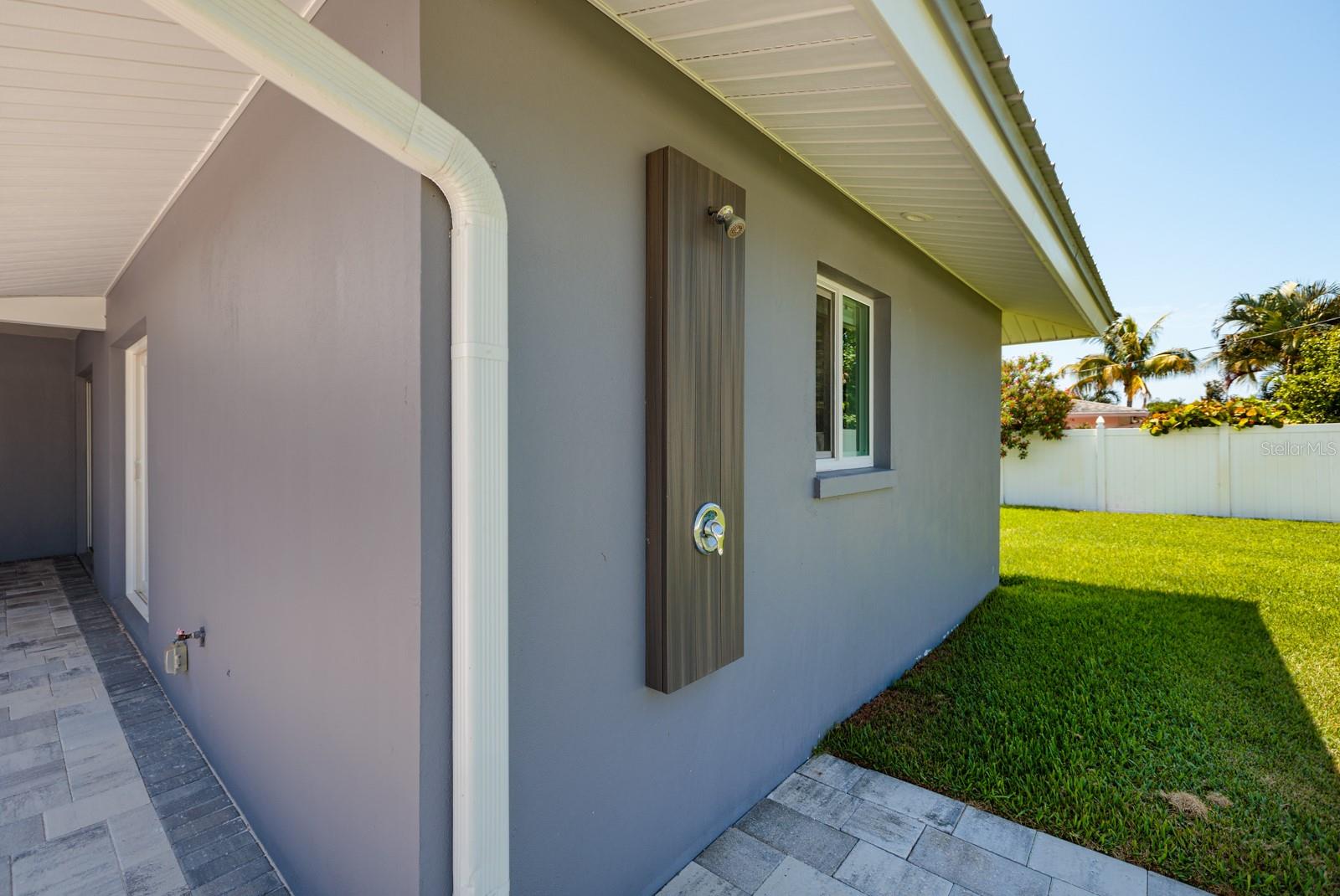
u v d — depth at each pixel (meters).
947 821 2.45
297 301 1.94
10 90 2.08
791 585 2.84
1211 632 4.71
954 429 5.00
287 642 2.05
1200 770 2.75
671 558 1.96
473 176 1.37
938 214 3.29
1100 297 5.25
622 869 1.94
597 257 1.81
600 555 1.84
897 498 3.98
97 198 3.05
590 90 1.78
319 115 1.80
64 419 7.62
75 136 2.42
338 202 1.71
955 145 2.26
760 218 2.57
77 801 2.61
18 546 7.31
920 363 4.30
